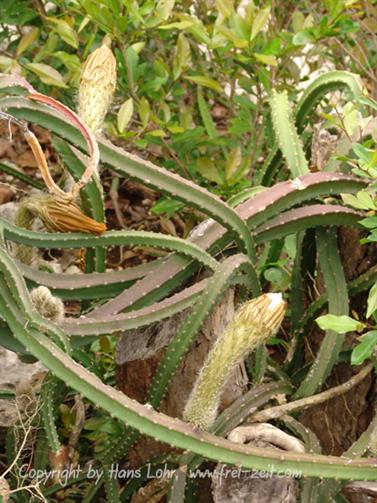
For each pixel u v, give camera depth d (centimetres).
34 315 85
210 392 84
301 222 102
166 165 156
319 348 110
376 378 101
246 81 154
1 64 138
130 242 98
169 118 149
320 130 118
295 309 113
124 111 131
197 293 95
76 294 98
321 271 107
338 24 138
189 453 97
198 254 97
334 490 95
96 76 94
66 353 87
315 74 190
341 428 105
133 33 140
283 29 171
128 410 83
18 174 132
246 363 105
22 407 108
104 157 94
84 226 97
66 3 145
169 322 101
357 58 155
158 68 148
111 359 125
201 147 157
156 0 148
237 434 92
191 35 164
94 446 123
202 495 103
